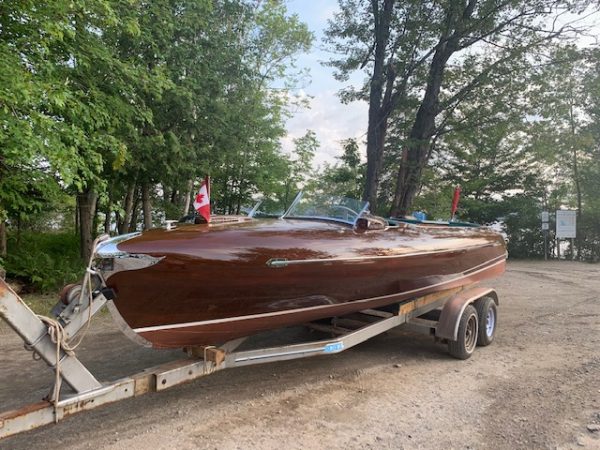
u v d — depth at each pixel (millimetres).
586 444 3383
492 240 7090
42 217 13414
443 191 22250
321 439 3414
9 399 3967
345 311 4820
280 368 4969
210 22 10922
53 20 6438
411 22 13609
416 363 5215
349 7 15070
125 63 8047
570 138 20344
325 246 4219
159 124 9758
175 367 3441
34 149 5883
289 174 18766
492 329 6066
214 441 3363
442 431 3566
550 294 10047
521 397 4234
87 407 2902
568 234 19734
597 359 5344
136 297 3354
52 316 3141
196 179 11352
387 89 14711
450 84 15844
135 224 13484
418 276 5316
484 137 20984
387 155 17406
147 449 3240
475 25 13414
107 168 8969
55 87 6281
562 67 14672
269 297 3939
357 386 4488
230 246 3652
